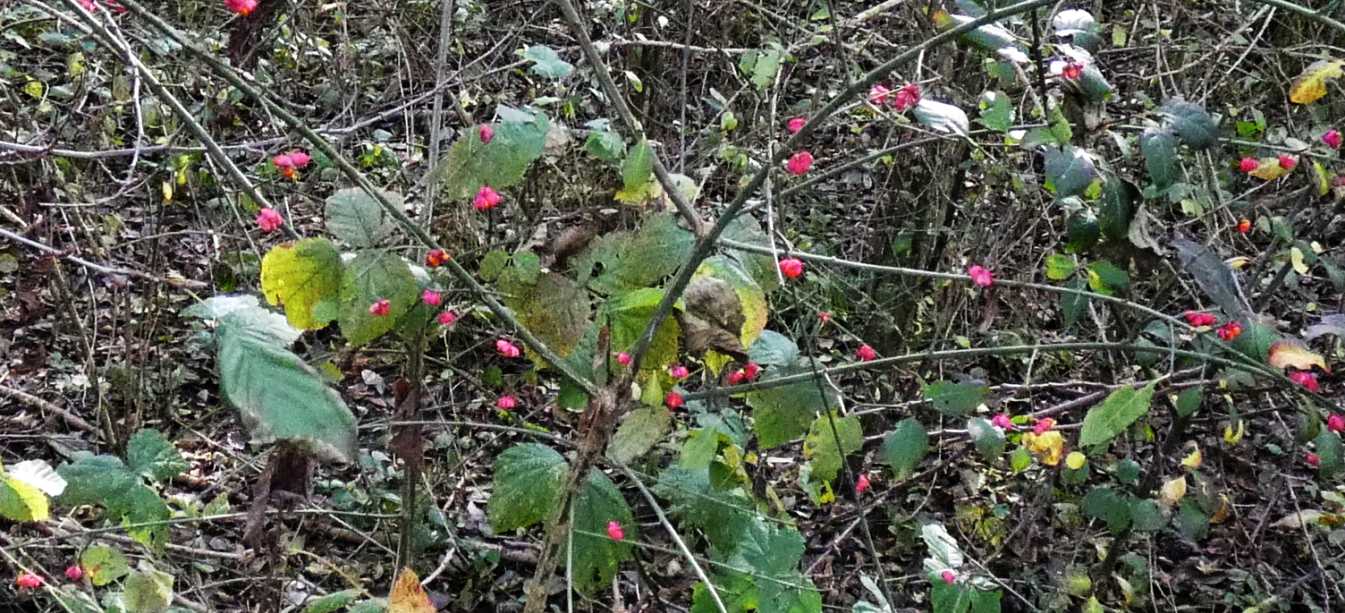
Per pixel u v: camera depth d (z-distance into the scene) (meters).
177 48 2.92
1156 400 2.68
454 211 2.69
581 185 2.79
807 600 1.96
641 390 1.82
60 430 3.24
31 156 2.24
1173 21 3.54
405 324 1.77
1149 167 1.91
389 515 2.48
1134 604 2.90
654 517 3.01
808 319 3.42
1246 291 2.52
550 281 1.73
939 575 2.13
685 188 1.95
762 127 2.96
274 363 1.53
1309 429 2.07
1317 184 2.25
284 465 1.71
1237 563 3.19
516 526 2.01
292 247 1.59
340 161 1.63
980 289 3.25
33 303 3.04
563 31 3.87
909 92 1.82
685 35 3.63
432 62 3.54
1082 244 2.07
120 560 1.93
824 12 3.27
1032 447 2.17
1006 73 2.41
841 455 1.87
